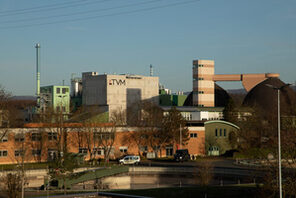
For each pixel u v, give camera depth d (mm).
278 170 42438
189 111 142000
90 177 65250
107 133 94625
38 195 50531
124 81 163000
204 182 64000
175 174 73500
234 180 68500
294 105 128375
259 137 99500
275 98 147125
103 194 49781
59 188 59344
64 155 60031
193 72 172000
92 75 164875
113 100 160000
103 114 102562
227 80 172875
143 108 112812
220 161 91750
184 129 101688
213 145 106812
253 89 164000
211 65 171875
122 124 104562
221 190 54250
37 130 86625
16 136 84500
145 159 96188
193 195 52250
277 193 42875
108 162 86562
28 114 134125
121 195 48906
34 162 85312
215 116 152500
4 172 63062
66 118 113625
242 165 80375
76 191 55031
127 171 74188
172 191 53438
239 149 103125
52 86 161375
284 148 47438
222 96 185500
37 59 181000
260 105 154625
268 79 163625
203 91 169750
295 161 47938
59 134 88125
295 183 42344
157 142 101875
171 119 101562
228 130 108875
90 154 90250
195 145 105188
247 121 117750
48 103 137625
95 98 163375
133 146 99750
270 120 115062
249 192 53156
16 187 47250
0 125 86875
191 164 85750
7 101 88688
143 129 100250
